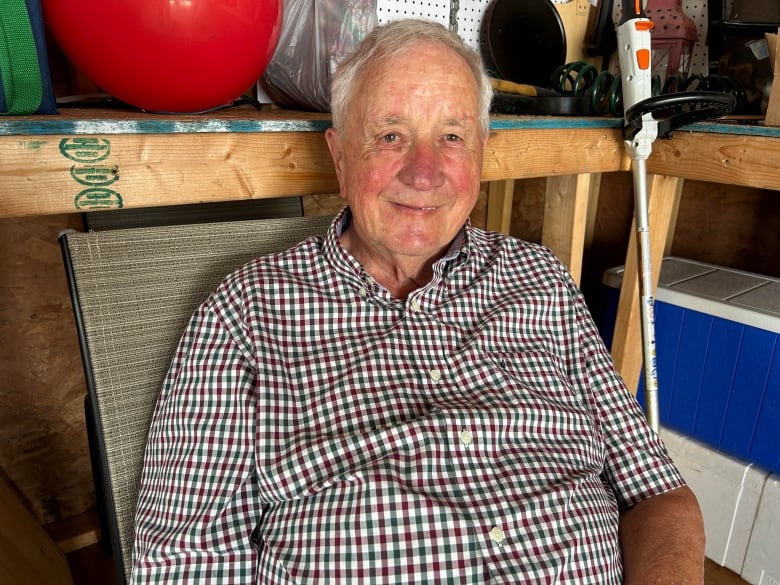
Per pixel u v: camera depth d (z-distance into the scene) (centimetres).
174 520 79
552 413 92
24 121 78
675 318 157
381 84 86
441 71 86
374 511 78
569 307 106
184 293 102
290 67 117
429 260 100
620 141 146
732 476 149
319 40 114
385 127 87
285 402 83
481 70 94
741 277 167
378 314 91
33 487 150
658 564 84
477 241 106
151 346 98
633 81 124
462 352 92
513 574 78
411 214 89
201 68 85
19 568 106
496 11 157
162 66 84
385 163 87
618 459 101
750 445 147
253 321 87
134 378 96
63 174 83
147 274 99
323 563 76
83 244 95
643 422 102
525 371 96
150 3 77
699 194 195
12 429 143
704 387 154
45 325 142
